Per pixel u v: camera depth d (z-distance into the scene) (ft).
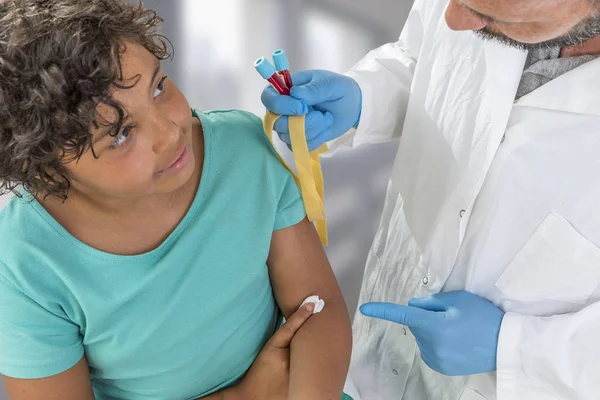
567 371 2.76
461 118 2.96
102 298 2.60
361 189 6.11
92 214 2.55
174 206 2.66
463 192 2.97
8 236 2.53
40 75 2.05
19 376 2.63
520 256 2.90
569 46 2.60
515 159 2.75
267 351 3.01
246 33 7.23
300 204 2.98
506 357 2.89
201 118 2.80
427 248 3.30
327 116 3.14
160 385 2.94
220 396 3.03
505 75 2.71
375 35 7.02
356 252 5.75
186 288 2.72
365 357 4.11
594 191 2.65
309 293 3.05
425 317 3.05
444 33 3.07
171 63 6.98
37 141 2.16
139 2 2.54
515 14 2.52
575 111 2.63
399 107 3.55
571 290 2.81
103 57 2.07
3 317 2.55
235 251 2.79
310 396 2.81
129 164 2.24
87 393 2.78
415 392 3.84
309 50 6.93
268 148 2.92
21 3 2.15
